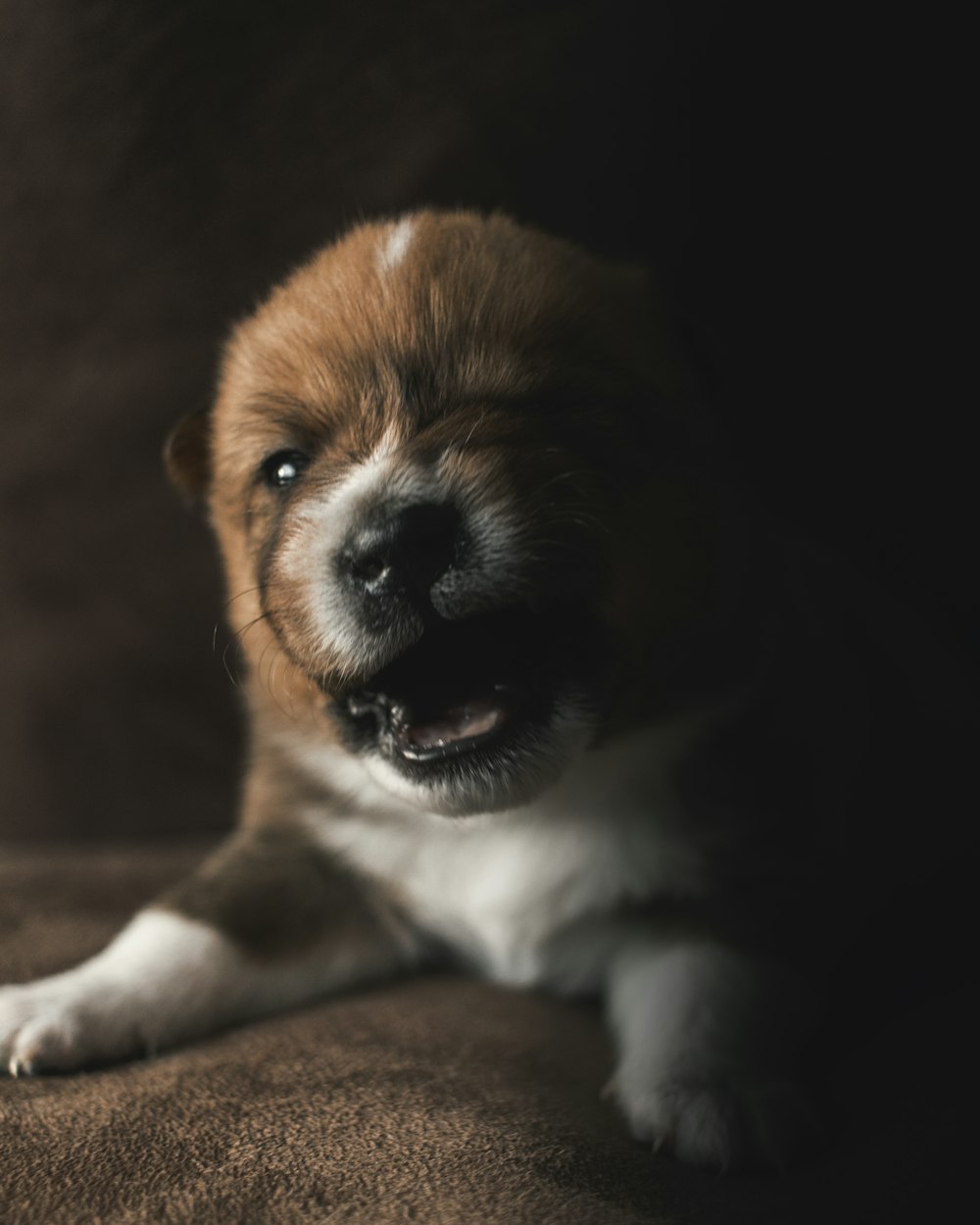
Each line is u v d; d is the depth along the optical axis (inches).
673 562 10.8
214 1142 9.0
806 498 15.3
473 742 10.2
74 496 15.1
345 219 14.3
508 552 9.8
